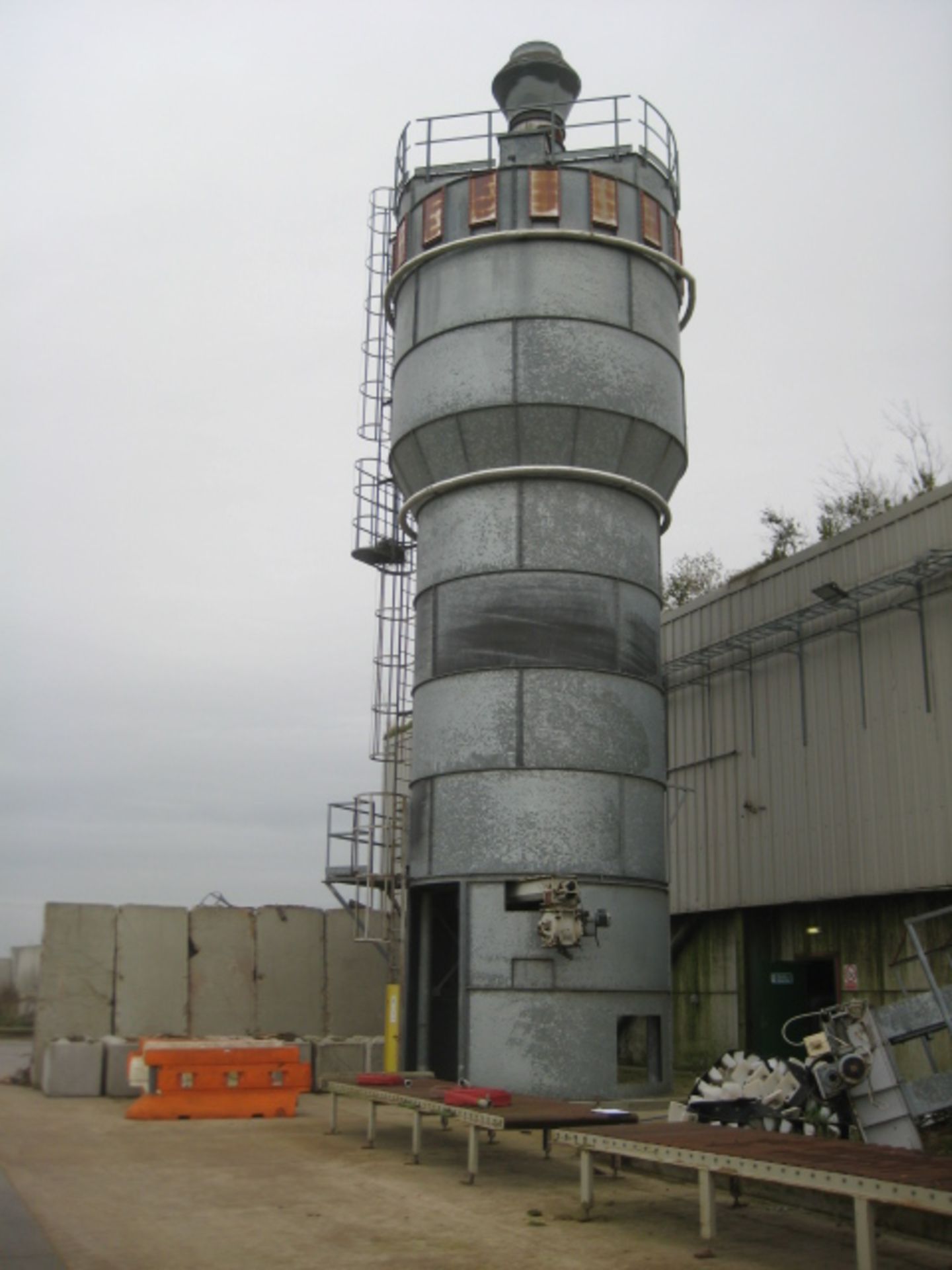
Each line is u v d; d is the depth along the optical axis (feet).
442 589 69.46
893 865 71.77
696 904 89.86
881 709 73.92
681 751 93.61
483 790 64.85
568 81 77.66
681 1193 40.93
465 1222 35.68
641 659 68.69
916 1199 26.11
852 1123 45.16
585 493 68.33
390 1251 31.89
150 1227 34.65
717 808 88.53
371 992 89.10
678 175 77.20
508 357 68.33
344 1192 40.29
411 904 68.33
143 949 82.28
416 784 68.85
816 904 80.48
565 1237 33.86
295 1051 62.85
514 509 67.92
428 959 68.33
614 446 68.64
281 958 86.63
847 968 77.00
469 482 69.10
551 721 65.10
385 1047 72.69
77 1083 70.08
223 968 84.53
